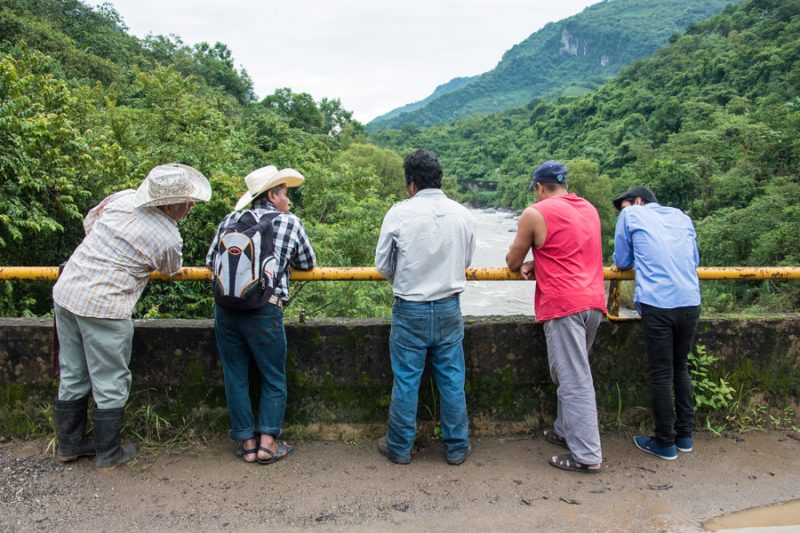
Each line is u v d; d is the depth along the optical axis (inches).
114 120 370.3
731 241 1014.4
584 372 112.3
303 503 101.7
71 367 109.5
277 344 110.7
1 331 120.6
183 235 307.0
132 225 103.9
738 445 124.1
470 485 108.2
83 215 273.3
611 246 1633.9
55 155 255.0
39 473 109.3
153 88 433.1
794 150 1232.8
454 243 108.9
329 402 126.0
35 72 323.3
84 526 94.6
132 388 124.3
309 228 514.3
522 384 128.8
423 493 105.3
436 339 110.3
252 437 115.2
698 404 129.3
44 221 236.5
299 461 116.0
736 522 98.3
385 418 126.3
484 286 1170.6
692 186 1476.4
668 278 113.9
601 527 96.3
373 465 114.8
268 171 113.7
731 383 133.2
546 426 129.7
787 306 816.9
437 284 107.9
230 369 112.1
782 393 134.1
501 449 122.5
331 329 124.6
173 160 369.7
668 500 104.3
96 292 101.4
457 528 95.6
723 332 132.5
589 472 112.8
